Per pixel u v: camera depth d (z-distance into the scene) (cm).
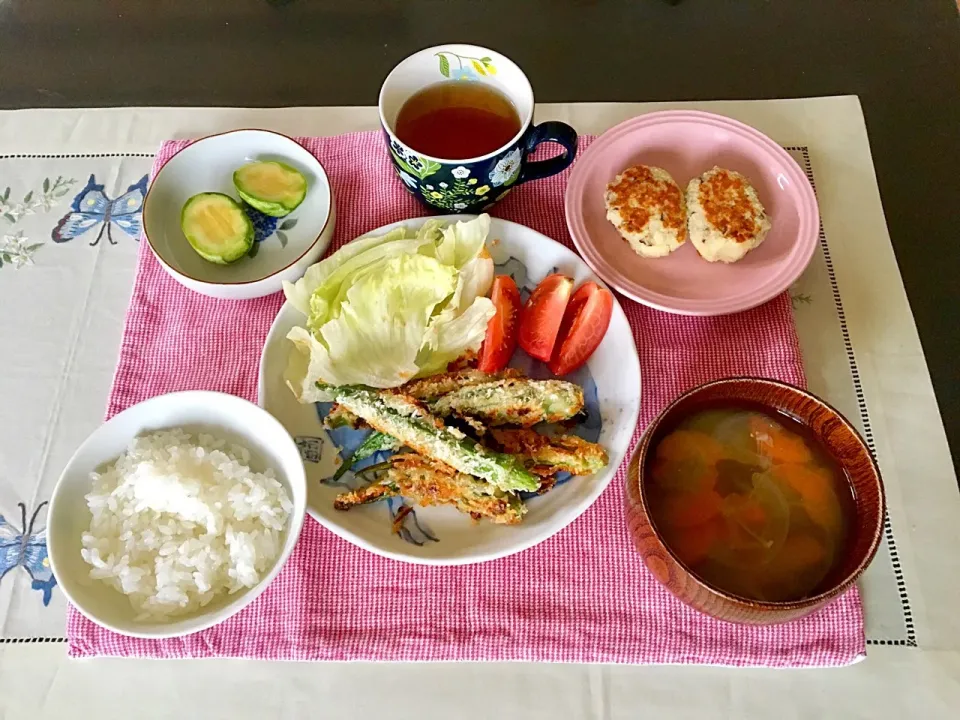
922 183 51
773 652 37
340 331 41
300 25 60
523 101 44
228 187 49
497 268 45
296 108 55
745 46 58
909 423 43
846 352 45
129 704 37
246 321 45
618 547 39
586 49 58
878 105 55
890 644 38
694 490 34
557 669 38
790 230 46
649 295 43
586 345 41
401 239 43
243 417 38
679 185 48
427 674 38
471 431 40
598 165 48
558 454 38
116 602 35
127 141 53
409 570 39
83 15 61
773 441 34
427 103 46
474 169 42
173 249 47
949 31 58
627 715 36
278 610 38
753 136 48
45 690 37
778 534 33
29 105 56
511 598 38
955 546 40
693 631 37
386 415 39
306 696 37
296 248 47
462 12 61
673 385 43
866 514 31
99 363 46
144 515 37
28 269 49
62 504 36
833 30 59
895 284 47
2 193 51
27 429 44
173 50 59
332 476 39
